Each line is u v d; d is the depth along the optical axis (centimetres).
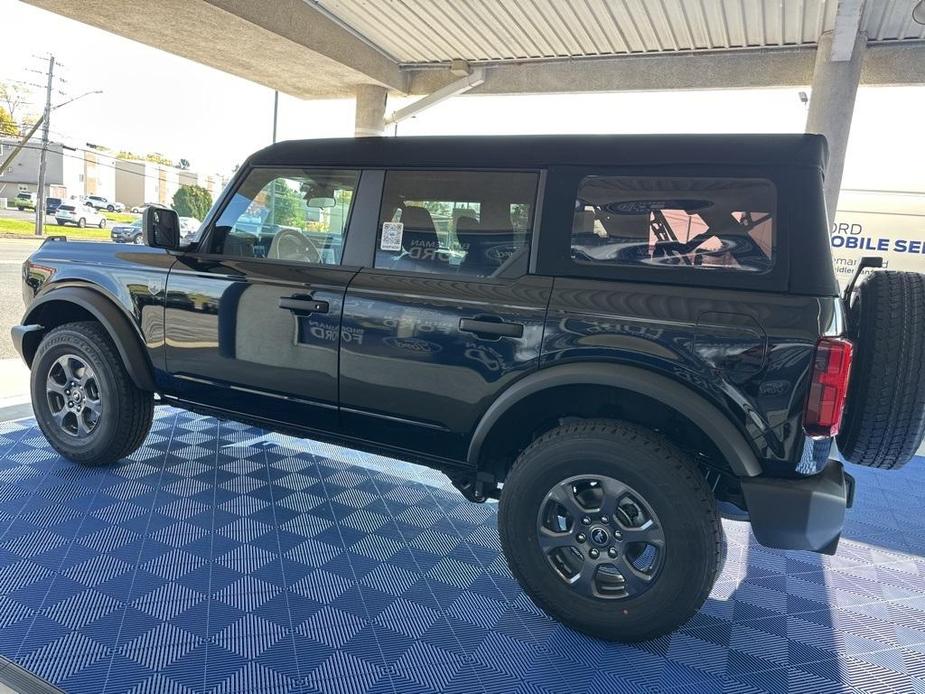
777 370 201
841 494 206
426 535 307
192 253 315
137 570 259
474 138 260
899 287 235
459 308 246
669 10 715
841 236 933
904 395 228
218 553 277
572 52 891
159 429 428
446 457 264
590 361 224
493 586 265
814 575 291
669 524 213
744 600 267
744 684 213
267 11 756
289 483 357
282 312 281
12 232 3041
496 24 803
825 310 201
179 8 719
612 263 230
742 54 830
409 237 266
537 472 231
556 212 240
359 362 266
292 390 285
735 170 216
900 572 297
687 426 230
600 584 235
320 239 286
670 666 220
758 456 208
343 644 221
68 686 192
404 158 269
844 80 725
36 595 237
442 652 221
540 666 217
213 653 212
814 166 208
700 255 219
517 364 235
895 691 213
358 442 283
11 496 315
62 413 351
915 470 439
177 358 313
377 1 763
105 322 321
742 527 343
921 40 738
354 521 317
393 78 1000
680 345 211
